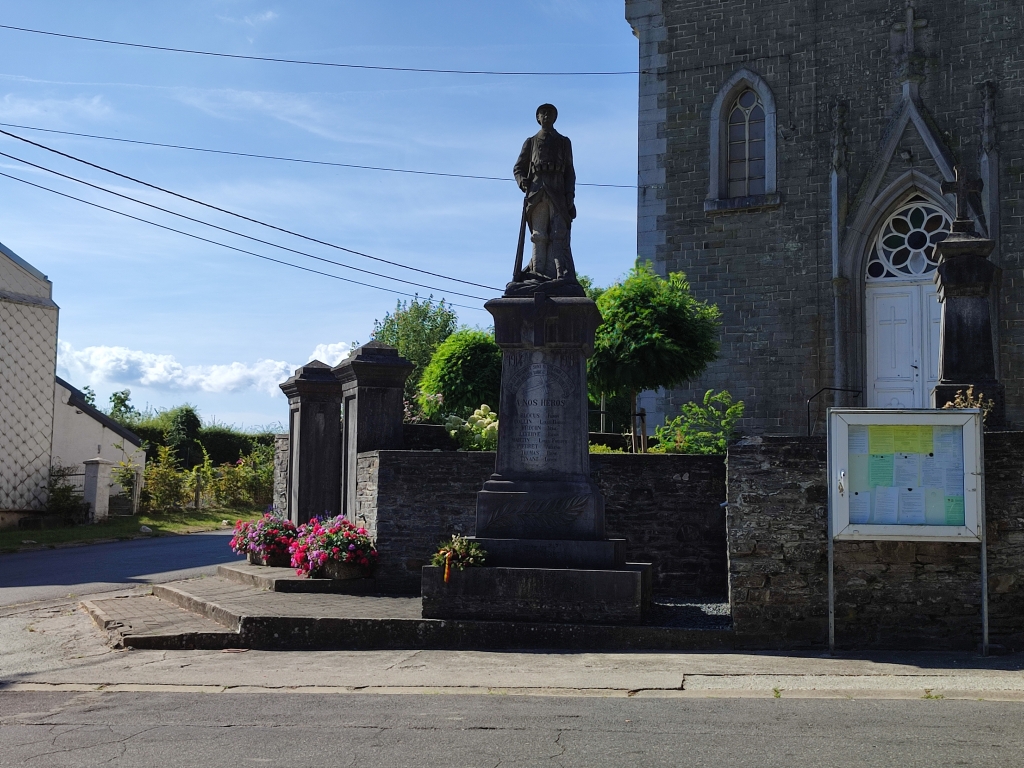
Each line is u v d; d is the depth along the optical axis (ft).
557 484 35.73
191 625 36.17
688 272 70.74
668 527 42.11
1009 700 24.13
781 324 68.13
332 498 54.44
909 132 65.72
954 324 41.16
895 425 30.58
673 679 27.20
